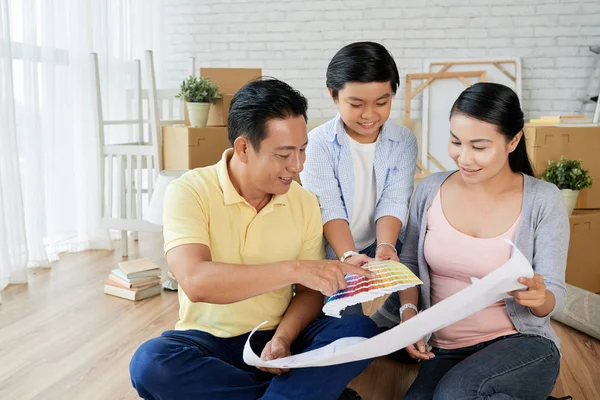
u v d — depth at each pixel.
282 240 1.62
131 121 4.03
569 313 2.53
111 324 2.58
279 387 1.43
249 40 5.20
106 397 1.90
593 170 3.07
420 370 1.70
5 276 3.11
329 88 1.83
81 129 3.93
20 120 3.39
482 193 1.63
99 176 3.77
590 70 4.80
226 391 1.45
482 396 1.38
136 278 2.94
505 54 4.88
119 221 3.74
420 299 1.81
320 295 1.69
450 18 4.91
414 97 5.02
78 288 3.12
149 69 3.57
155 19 5.04
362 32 5.04
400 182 2.00
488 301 1.29
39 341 2.38
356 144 1.98
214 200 1.55
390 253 1.81
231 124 1.47
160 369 1.41
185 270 1.40
